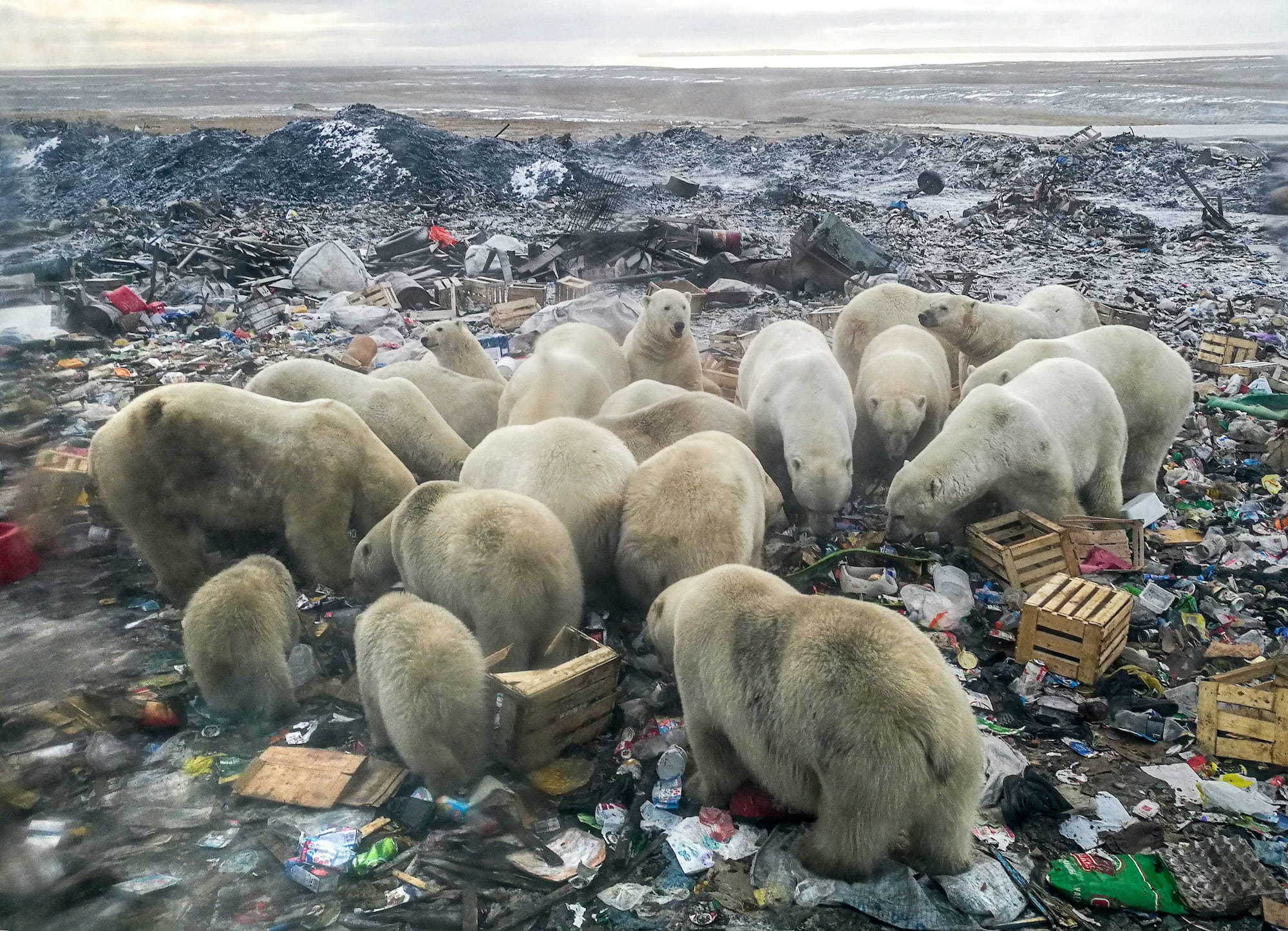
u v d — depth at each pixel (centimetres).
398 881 395
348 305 1331
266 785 436
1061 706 512
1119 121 5181
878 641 366
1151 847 414
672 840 415
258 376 753
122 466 575
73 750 454
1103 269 1833
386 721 438
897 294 971
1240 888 390
